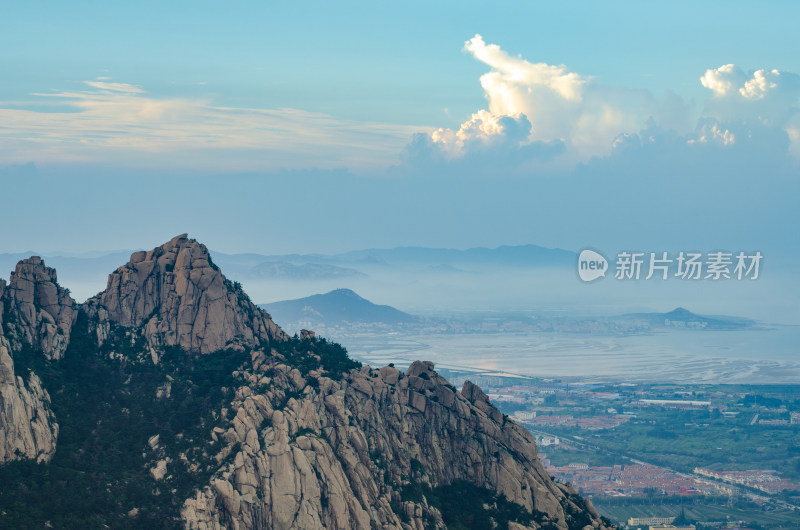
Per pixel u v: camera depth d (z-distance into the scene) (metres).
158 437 172.12
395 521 174.62
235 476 162.50
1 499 149.00
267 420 172.62
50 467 158.88
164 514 156.88
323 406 181.88
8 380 158.12
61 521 149.50
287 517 162.75
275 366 187.62
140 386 183.38
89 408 175.25
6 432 155.50
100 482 160.38
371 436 187.88
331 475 169.88
